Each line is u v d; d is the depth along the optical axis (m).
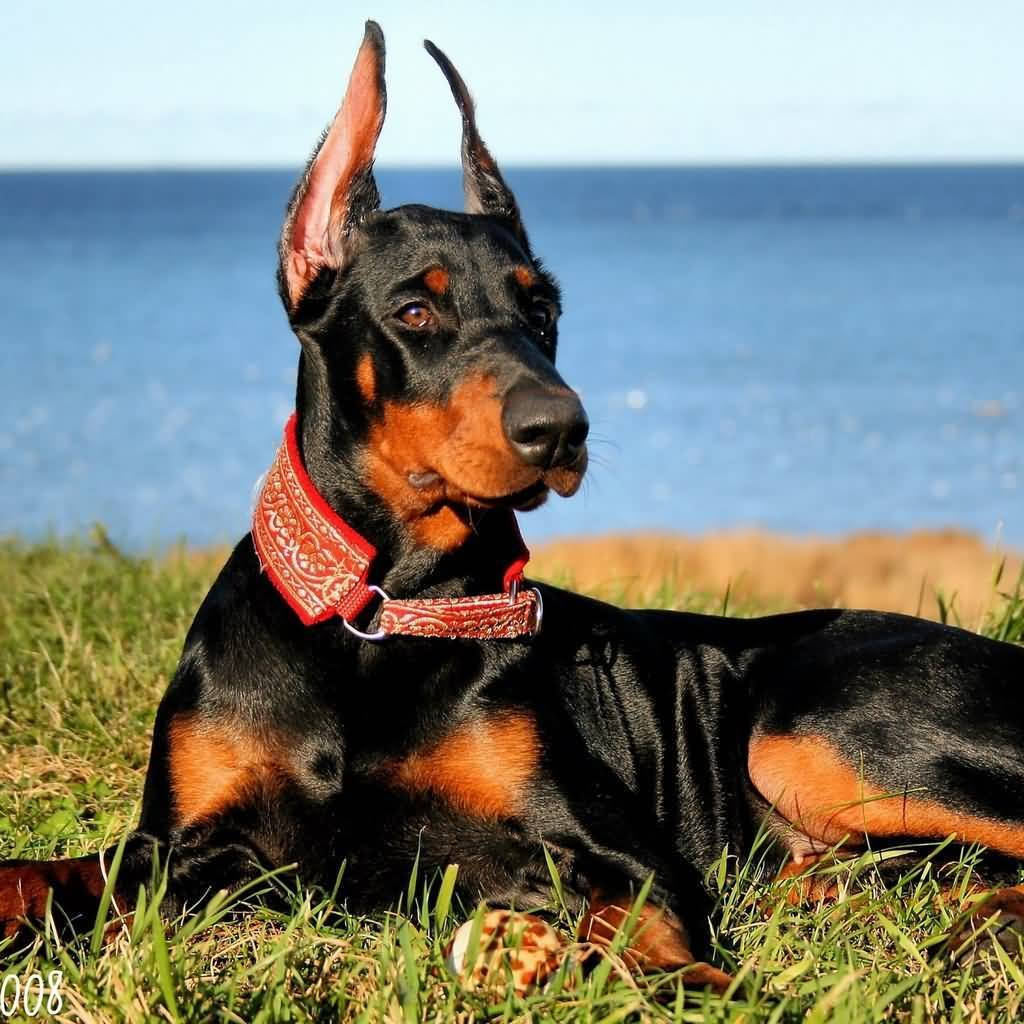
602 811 4.23
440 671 4.28
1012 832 4.57
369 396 4.29
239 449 30.25
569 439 3.97
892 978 3.67
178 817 4.23
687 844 4.82
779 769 4.86
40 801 5.16
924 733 4.71
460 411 4.10
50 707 5.93
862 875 4.62
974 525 25.36
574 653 4.74
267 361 43.97
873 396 39.78
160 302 62.84
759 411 37.59
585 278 80.94
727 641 5.17
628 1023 3.44
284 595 4.29
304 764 4.21
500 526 4.52
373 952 3.75
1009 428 34.94
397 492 4.32
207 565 8.80
